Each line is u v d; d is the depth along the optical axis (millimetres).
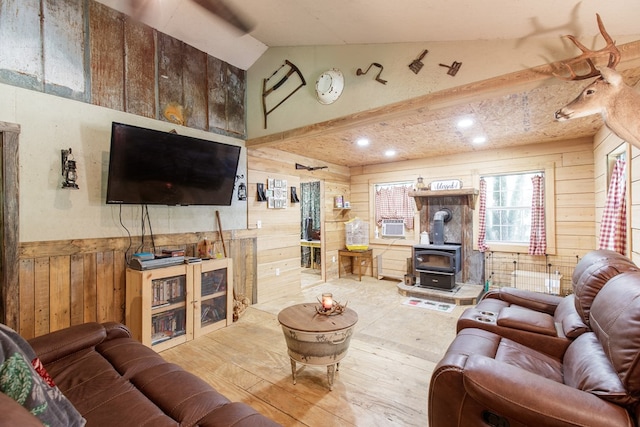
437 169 5238
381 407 1994
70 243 2613
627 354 1096
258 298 4297
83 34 2701
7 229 2285
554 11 1854
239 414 1225
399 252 5723
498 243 4707
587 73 2039
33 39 2434
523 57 2266
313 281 5664
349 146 4434
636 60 1913
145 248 3115
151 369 1603
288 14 2854
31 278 2408
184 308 3043
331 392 2160
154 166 2881
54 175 2521
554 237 4207
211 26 3326
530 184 4531
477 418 1309
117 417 1232
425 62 2684
